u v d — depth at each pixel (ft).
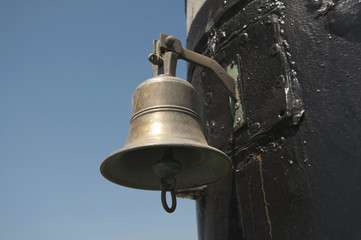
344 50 6.84
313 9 7.43
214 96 9.18
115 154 6.31
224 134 8.54
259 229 7.25
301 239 6.45
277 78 7.48
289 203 6.81
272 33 7.84
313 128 6.79
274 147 7.31
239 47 8.52
